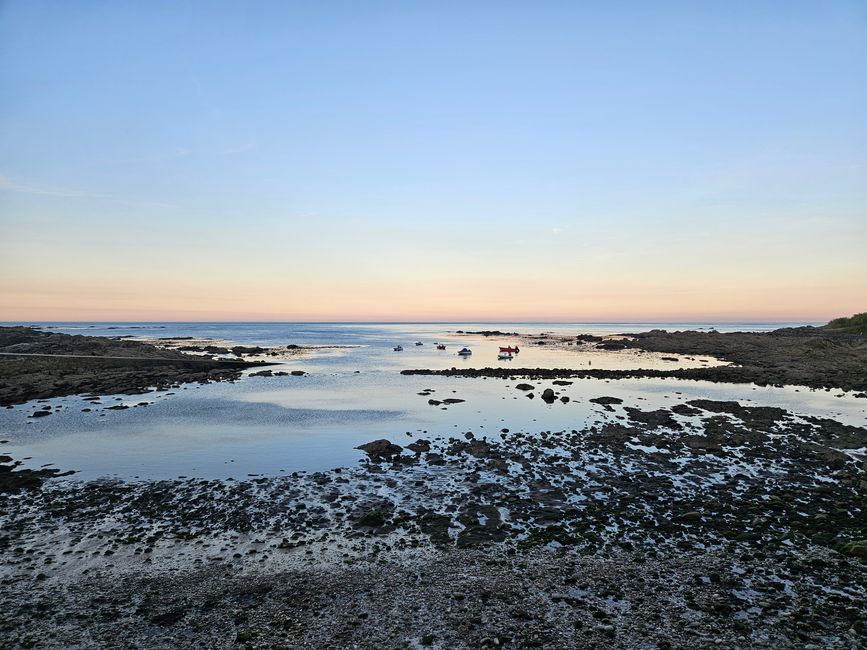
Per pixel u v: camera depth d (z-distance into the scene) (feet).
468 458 78.38
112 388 146.92
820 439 87.30
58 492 63.16
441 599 38.78
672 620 35.73
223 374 187.62
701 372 180.96
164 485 65.98
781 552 45.68
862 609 36.63
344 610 37.50
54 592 40.27
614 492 62.49
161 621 36.37
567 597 38.78
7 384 146.92
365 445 84.53
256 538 50.03
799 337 290.97
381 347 374.22
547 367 220.23
